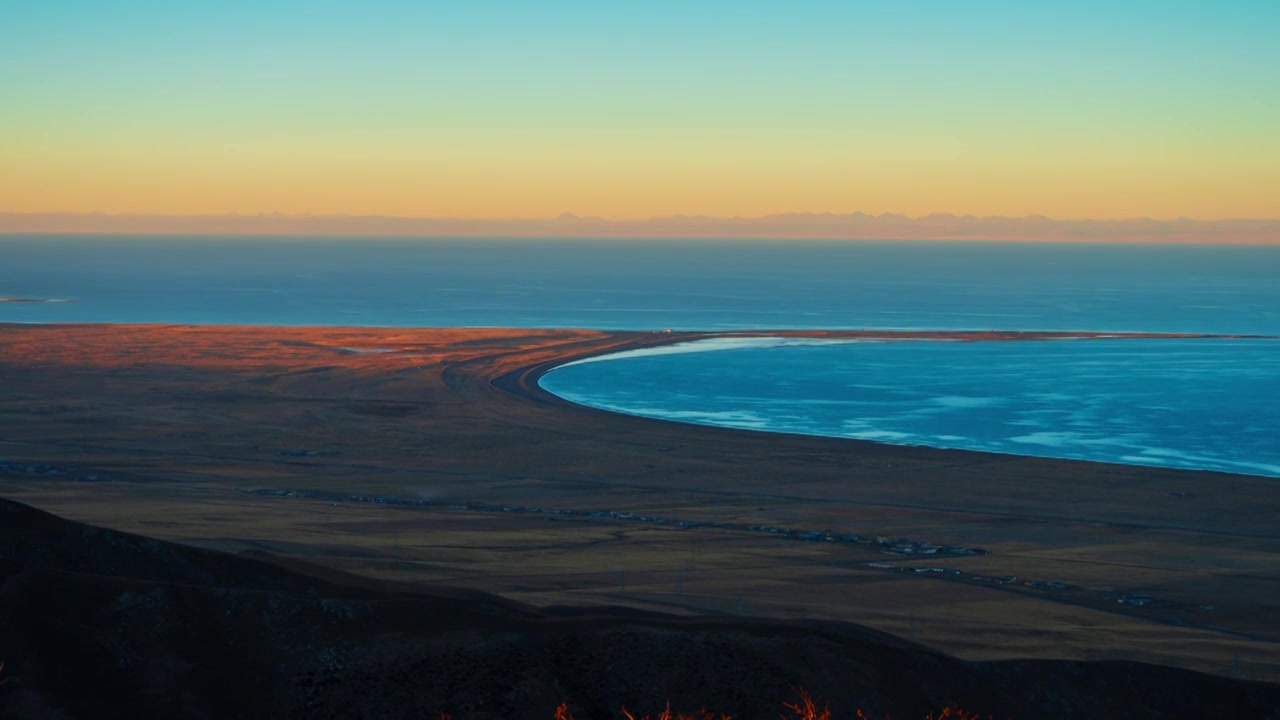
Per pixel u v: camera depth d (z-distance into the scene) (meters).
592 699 39.00
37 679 38.50
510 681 39.09
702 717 38.12
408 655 40.50
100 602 42.16
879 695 41.44
